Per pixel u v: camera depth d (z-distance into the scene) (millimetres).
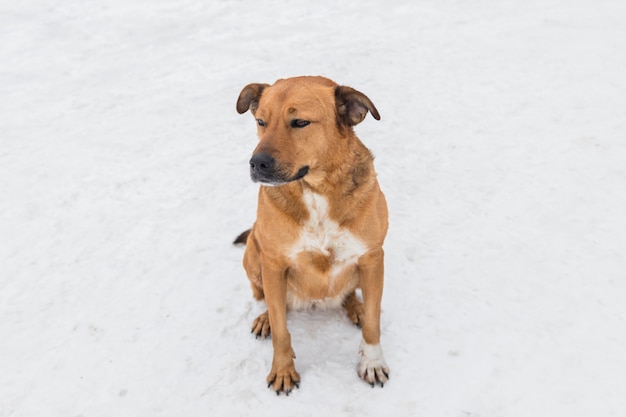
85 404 3131
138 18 10758
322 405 2998
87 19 10742
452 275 3906
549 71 7020
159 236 4637
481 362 3193
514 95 6492
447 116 6191
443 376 3123
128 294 4000
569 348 3225
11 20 10609
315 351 3389
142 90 7734
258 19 10367
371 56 8180
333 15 10250
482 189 4848
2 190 5418
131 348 3510
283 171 2596
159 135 6422
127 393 3180
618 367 3072
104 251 4504
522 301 3619
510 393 2979
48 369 3389
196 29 10078
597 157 5102
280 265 2986
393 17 9836
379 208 2957
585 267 3844
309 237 2871
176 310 3809
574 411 2844
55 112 7184
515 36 8344
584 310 3490
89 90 7832
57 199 5250
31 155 6090
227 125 6559
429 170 5230
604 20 8664
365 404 2988
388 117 6289
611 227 4203
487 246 4160
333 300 3438
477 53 7855
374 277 3035
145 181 5480
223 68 8289
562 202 4551
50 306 3941
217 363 3350
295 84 2748
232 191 5219
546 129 5676
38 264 4395
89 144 6293
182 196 5195
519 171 5039
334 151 2760
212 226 4719
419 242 4262
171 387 3197
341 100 2809
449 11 9836
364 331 3117
